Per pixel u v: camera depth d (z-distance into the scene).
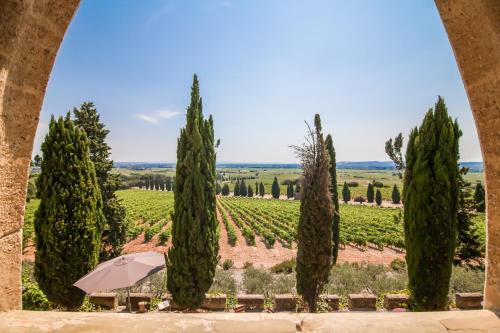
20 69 1.70
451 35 1.91
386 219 49.91
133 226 36.72
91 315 1.63
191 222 9.73
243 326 1.53
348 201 91.69
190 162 9.87
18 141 1.77
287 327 1.52
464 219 15.48
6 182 1.72
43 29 1.74
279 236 33.91
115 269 7.89
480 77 1.87
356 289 13.27
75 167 8.74
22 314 1.64
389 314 1.69
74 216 8.61
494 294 1.89
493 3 1.68
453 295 11.73
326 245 8.94
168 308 10.52
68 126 8.98
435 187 7.50
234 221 47.03
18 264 1.83
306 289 8.99
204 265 9.85
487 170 1.94
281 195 122.88
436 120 7.75
